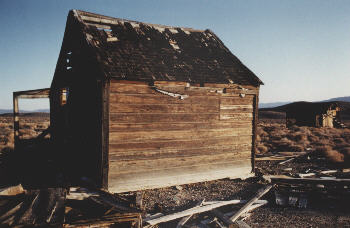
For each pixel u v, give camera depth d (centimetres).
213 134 1007
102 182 797
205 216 691
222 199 820
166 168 916
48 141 1333
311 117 3969
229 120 1041
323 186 923
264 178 1017
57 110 1212
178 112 932
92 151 868
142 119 866
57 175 910
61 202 558
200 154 982
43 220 478
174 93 916
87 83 902
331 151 1541
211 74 1022
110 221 528
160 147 902
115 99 820
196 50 1132
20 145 1241
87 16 1006
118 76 802
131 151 851
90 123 884
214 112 1005
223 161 1035
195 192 880
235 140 1059
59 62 1188
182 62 1020
